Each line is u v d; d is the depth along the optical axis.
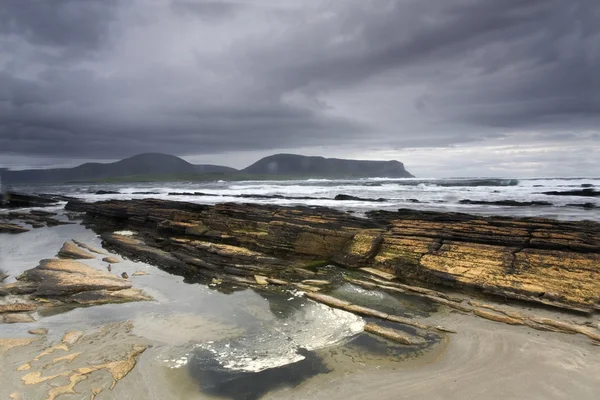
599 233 13.30
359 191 56.00
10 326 9.32
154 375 7.16
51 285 11.84
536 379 6.81
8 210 37.19
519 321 9.35
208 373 7.29
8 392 6.45
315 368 7.48
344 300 11.31
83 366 7.41
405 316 10.09
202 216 20.89
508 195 43.50
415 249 13.86
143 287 12.73
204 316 10.26
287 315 10.33
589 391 6.37
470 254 12.71
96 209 31.50
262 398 6.49
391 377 7.09
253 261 14.79
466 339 8.61
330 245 15.48
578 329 8.69
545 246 12.50
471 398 6.34
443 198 41.34
